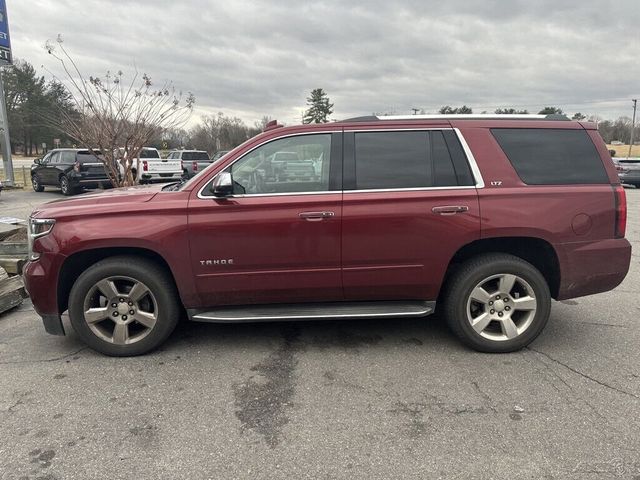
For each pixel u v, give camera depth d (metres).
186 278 3.74
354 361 3.81
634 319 4.72
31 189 21.95
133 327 4.07
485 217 3.71
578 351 3.97
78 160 18.08
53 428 2.90
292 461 2.58
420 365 3.73
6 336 4.40
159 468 2.53
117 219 3.67
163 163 20.83
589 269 3.83
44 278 3.73
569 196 3.76
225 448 2.70
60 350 4.07
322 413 3.06
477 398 3.22
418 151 3.80
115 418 3.01
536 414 3.02
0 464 2.56
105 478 2.46
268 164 3.77
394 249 3.74
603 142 3.93
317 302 3.99
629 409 3.06
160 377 3.56
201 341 4.24
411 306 3.97
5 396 3.29
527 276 3.81
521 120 3.94
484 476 2.45
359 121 3.87
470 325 3.89
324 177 3.76
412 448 2.69
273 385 3.43
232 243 3.69
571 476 2.44
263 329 4.52
